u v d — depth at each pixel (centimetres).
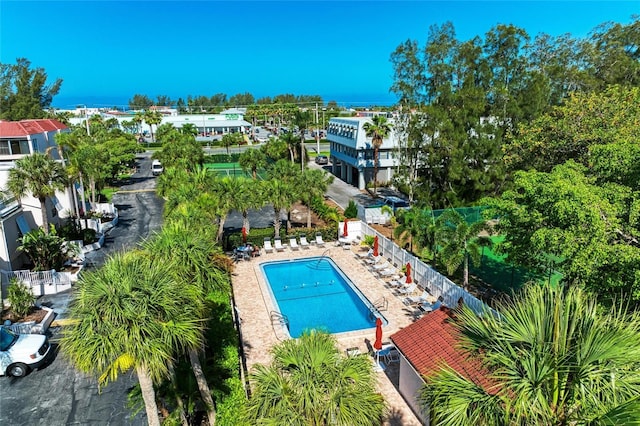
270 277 2627
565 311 709
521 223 1510
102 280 923
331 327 2022
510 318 751
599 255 1196
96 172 3512
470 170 3084
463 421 700
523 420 666
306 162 5378
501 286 2284
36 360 1562
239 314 2067
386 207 3356
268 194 2912
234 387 1302
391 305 2148
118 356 890
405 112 3525
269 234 3175
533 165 2686
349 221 3212
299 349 1007
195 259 1291
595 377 650
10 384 1513
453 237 2130
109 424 1321
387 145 4891
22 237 2497
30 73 7938
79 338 887
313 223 3622
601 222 1215
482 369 788
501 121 3316
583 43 5128
